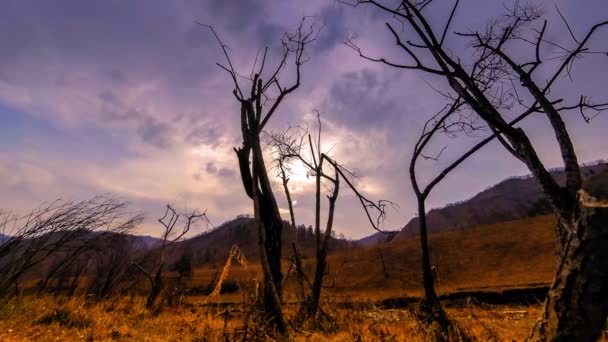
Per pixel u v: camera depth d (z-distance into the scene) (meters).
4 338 7.25
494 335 7.61
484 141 8.77
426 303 8.30
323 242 12.28
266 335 8.07
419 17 5.43
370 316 12.59
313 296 11.35
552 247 58.47
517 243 65.38
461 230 81.56
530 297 32.09
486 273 54.50
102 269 17.73
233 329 8.33
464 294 35.19
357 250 78.81
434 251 70.19
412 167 10.06
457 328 7.62
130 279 21.72
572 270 2.39
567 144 4.24
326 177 13.35
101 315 10.55
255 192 9.94
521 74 5.33
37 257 11.30
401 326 9.98
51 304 10.30
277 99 10.64
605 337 5.34
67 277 15.84
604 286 2.26
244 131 10.66
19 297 10.43
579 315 2.36
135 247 20.17
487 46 5.84
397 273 59.94
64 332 8.09
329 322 10.55
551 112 4.74
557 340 2.47
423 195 9.32
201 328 8.80
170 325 10.02
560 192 3.88
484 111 4.80
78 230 12.12
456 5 5.44
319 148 14.72
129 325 9.70
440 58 5.42
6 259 10.80
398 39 5.95
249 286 9.30
